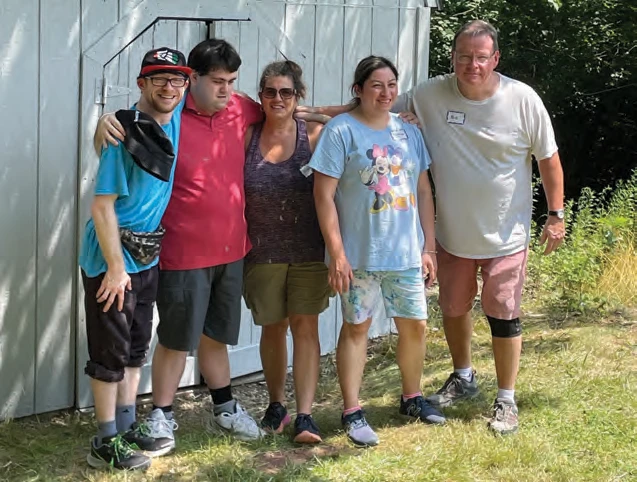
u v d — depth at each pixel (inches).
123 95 184.2
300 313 165.8
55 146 177.0
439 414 176.9
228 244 159.0
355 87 161.6
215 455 160.1
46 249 178.1
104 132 142.1
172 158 145.4
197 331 159.6
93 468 155.9
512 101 166.6
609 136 497.0
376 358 231.9
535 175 425.1
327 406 195.2
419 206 170.4
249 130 165.0
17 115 171.3
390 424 176.7
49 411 183.2
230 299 162.6
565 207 336.8
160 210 150.0
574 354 215.3
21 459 160.9
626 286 272.1
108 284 143.3
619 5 464.8
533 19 467.5
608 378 197.5
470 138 167.5
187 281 156.9
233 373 210.7
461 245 173.0
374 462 157.4
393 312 168.7
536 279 283.3
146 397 198.8
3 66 168.6
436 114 169.8
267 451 163.2
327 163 157.2
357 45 230.7
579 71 477.4
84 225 181.3
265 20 205.9
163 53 144.8
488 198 168.9
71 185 180.1
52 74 174.9
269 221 162.6
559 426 172.1
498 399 174.2
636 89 483.8
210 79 153.1
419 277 166.2
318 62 220.8
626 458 158.7
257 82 206.4
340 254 156.9
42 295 178.9
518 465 155.6
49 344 181.0
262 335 173.9
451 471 153.7
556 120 495.5
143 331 154.0
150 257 149.2
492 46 161.5
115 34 181.2
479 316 257.4
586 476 151.9
